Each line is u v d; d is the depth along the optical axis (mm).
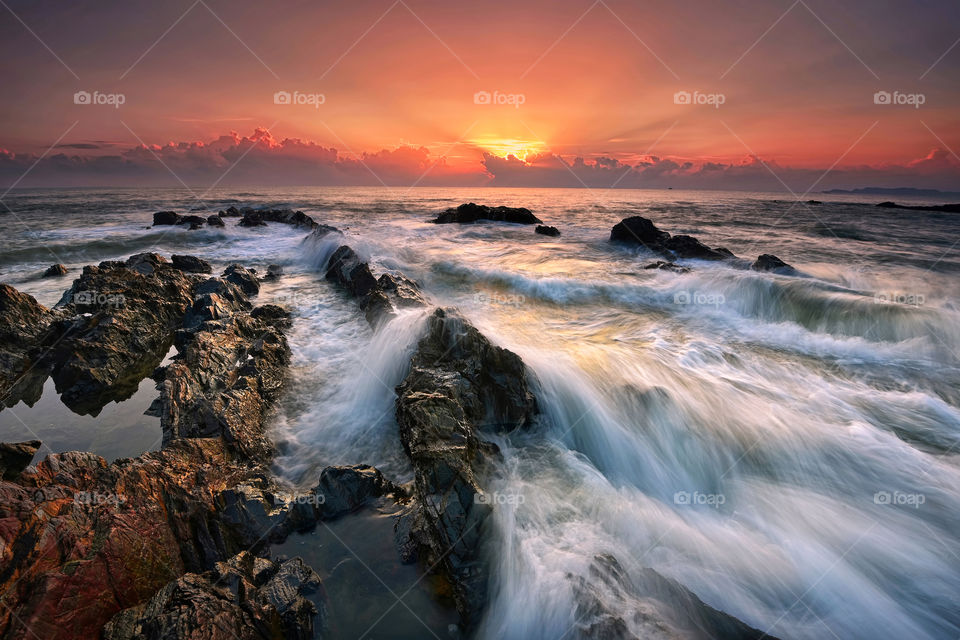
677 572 5062
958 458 7055
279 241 28078
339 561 5152
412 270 19797
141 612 4227
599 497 6172
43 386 9320
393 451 7496
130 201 68000
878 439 7402
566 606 4445
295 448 7543
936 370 10047
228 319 11305
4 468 6477
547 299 15930
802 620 4629
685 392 8656
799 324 13523
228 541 5359
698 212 57812
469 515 5402
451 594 4828
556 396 8484
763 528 5859
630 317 13875
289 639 4234
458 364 8531
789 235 33188
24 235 27531
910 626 4586
